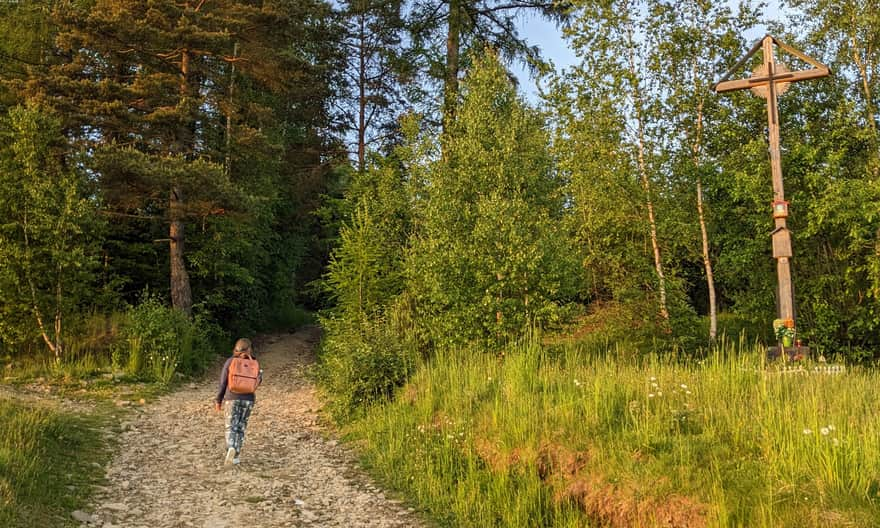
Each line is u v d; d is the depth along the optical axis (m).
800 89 15.81
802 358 9.87
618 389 8.40
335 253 17.89
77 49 17.73
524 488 6.99
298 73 20.06
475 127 15.25
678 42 15.86
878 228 13.77
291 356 21.30
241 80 22.22
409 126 19.47
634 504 6.11
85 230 15.32
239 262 23.41
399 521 6.70
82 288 15.38
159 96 17.19
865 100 15.14
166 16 17.22
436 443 8.55
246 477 7.94
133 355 14.77
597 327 15.48
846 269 14.86
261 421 11.35
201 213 17.47
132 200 17.05
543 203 15.29
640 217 15.86
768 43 11.71
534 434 7.67
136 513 6.50
